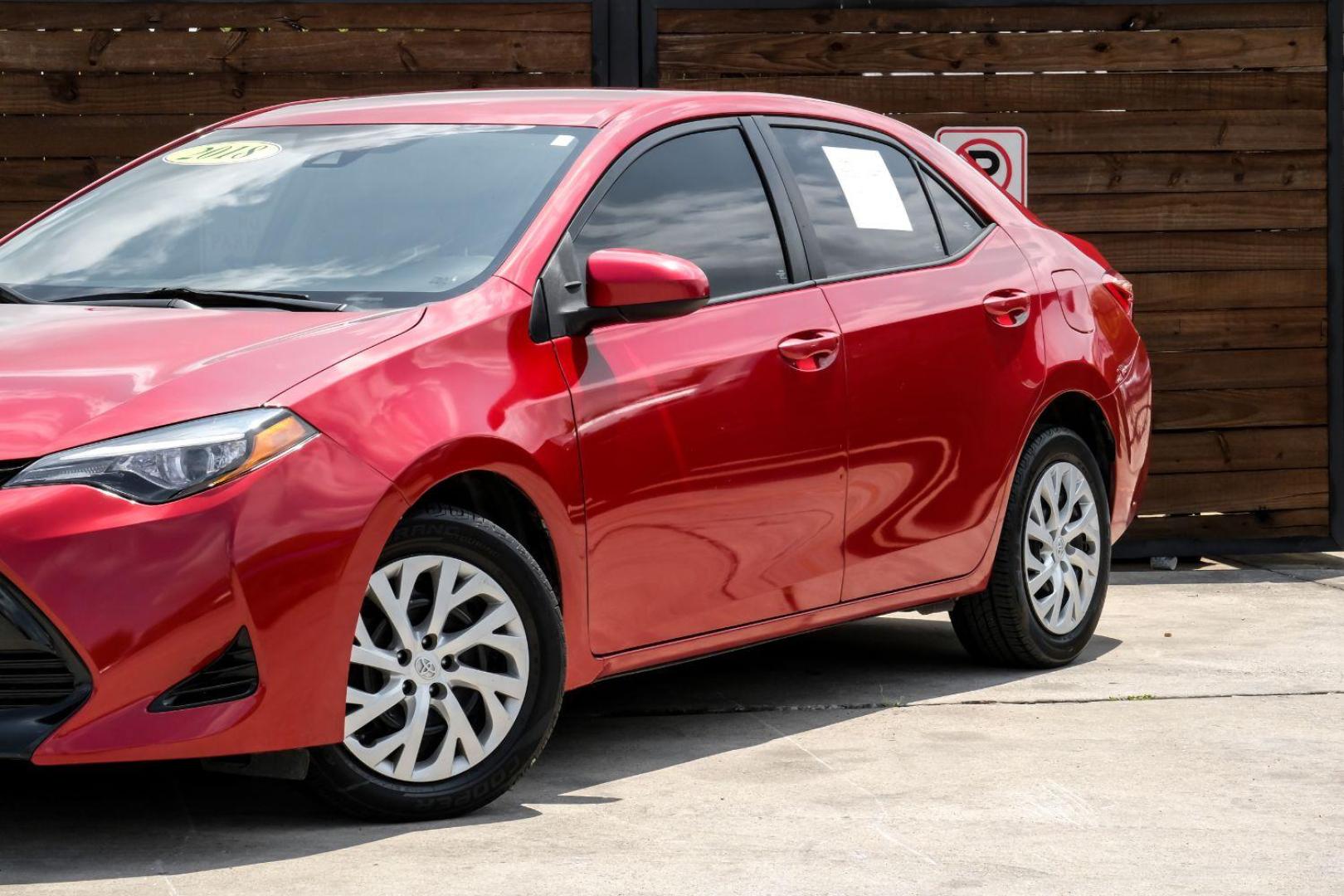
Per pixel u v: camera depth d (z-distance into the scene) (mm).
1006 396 7086
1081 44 10406
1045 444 7348
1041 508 7410
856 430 6395
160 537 4496
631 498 5562
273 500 4621
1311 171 10609
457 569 5102
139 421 4602
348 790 4934
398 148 6176
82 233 6137
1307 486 10734
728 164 6395
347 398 4832
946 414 6801
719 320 5988
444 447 4945
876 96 10305
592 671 5547
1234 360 10641
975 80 10367
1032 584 7363
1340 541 10758
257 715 4629
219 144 6570
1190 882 4535
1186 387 10641
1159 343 10609
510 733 5230
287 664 4660
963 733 6309
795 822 5094
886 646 8164
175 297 5512
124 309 5414
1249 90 10539
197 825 5016
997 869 4637
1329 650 7941
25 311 5445
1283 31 10523
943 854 4773
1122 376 7828
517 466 5176
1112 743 6125
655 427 5645
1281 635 8352
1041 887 4480
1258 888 4492
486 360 5219
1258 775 5668
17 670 4551
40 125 9898
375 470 4793
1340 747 6062
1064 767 5762
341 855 4703
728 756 5973
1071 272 7707
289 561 4629
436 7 10031
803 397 6180
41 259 6027
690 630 5879
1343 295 10695
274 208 5980
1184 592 9797
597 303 5469
